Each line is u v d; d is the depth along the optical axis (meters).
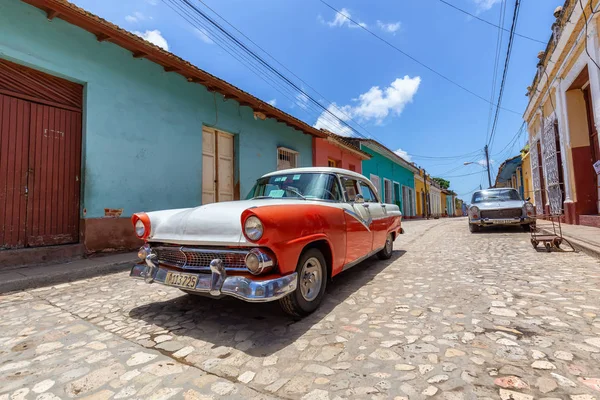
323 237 3.18
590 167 8.54
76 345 2.54
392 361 2.13
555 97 9.70
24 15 4.89
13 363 2.27
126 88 6.29
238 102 9.06
